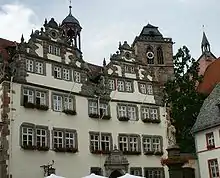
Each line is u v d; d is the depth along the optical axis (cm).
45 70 4491
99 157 4706
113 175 4766
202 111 5550
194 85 6806
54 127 4369
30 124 4144
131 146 5078
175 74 6888
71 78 4747
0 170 3769
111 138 4906
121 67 5366
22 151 3997
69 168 4366
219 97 5419
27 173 3969
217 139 5034
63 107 4544
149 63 7775
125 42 5553
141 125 5253
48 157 4209
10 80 4116
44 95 4403
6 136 3906
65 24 6562
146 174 5047
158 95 5588
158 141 5341
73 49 4903
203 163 5206
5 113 3972
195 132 5412
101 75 5122
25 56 4331
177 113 6231
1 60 4228
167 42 7969
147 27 8050
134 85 5397
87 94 4856
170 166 2639
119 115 5100
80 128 4634
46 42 4606
